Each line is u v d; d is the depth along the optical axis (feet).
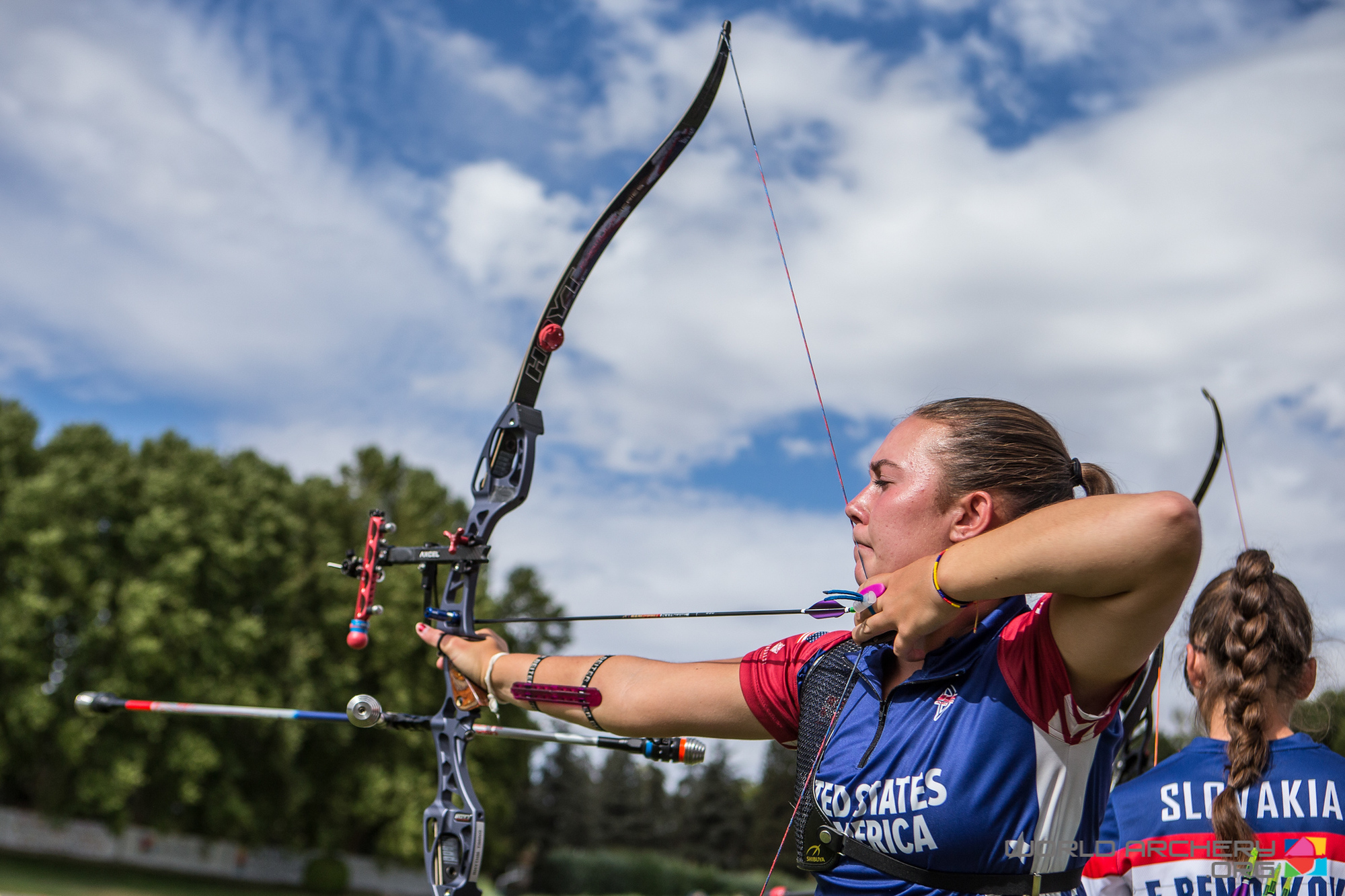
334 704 116.98
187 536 110.83
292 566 119.85
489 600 125.18
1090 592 4.11
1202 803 7.62
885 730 4.90
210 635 110.63
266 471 129.90
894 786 4.77
